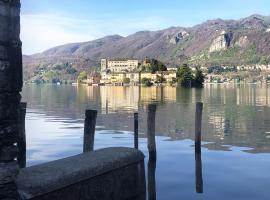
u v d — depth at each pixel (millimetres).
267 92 135625
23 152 21188
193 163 24922
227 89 168250
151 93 132875
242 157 26766
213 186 19641
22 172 12812
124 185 15852
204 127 43812
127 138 36031
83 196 13719
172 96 112438
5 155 10328
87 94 134750
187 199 17641
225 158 26422
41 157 26453
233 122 48500
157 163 24984
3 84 10156
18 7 10547
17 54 10555
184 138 35875
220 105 77875
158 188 19344
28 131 40906
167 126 44875
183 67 190750
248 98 100438
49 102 93312
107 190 14891
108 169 14859
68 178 13047
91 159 14930
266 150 29516
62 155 27312
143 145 32125
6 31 10180
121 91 156250
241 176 21531
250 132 39688
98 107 77188
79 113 64312
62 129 42656
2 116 10188
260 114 58750
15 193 10664
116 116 58188
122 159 15742
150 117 25156
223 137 36375
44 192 12094
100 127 44469
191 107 72625
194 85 187125
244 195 18172
